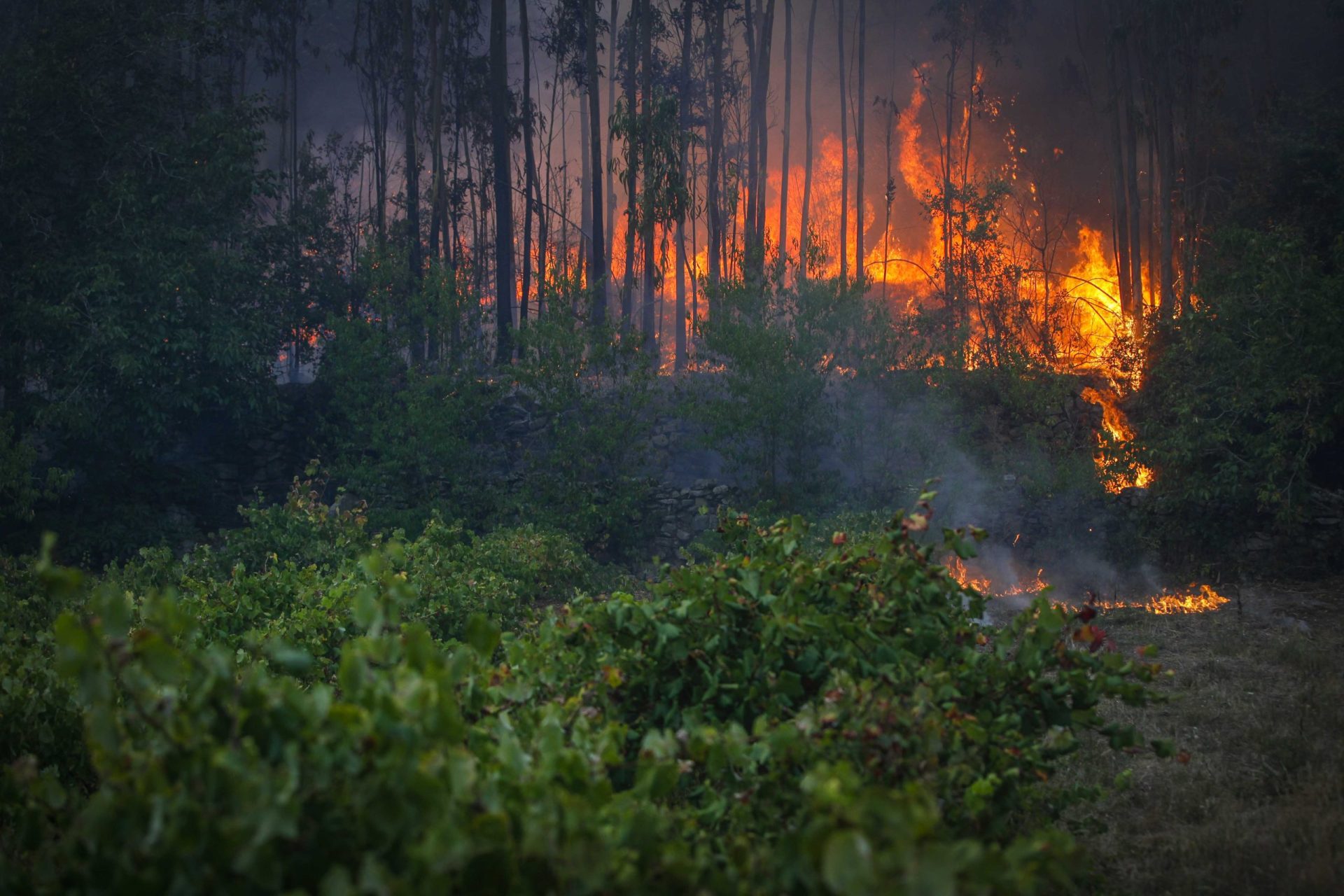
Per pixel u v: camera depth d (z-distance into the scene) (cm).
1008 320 2628
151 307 1919
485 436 2192
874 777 302
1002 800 347
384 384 2073
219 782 219
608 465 2197
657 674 399
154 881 211
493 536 1450
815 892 215
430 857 206
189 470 2103
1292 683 867
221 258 2008
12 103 1962
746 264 2061
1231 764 657
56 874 267
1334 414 1816
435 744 241
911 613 408
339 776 231
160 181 2027
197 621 659
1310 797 579
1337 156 2511
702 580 421
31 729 477
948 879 185
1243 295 1869
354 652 254
